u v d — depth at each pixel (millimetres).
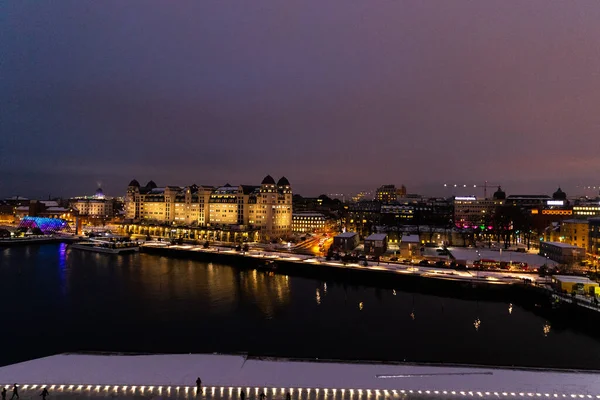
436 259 174125
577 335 95812
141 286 145625
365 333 96562
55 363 69000
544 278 136125
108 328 99312
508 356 83062
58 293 133875
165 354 76000
